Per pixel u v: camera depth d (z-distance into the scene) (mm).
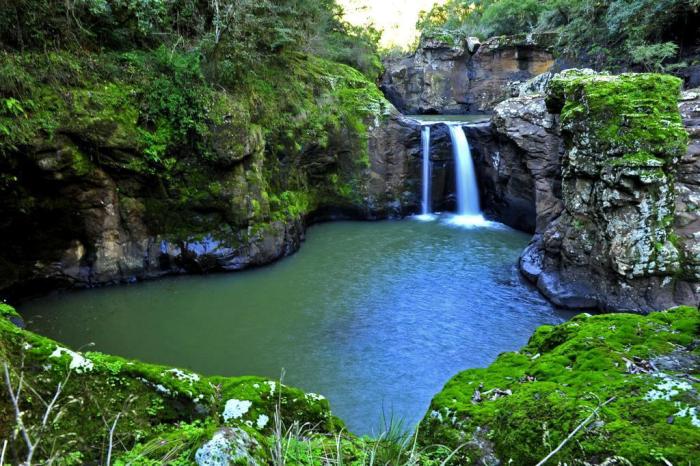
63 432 2871
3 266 10008
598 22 19609
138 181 11180
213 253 12117
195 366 8203
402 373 8148
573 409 2811
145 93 10961
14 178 9367
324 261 13367
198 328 9523
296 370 8172
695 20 16812
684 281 9734
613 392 2984
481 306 10680
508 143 15453
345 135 17047
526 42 29203
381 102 17781
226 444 2590
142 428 3178
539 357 4023
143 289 11242
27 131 9227
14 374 2904
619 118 9914
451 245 14719
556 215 13547
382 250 14305
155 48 12211
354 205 17625
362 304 10711
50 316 9836
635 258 9680
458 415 3355
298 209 15102
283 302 10742
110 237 11188
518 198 15812
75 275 10953
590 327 4203
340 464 2811
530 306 10680
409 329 9633
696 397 2766
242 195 12320
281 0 15727
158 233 11812
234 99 12453
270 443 2984
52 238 10484
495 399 3488
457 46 31406
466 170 18141
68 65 10047
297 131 15453
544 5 30562
